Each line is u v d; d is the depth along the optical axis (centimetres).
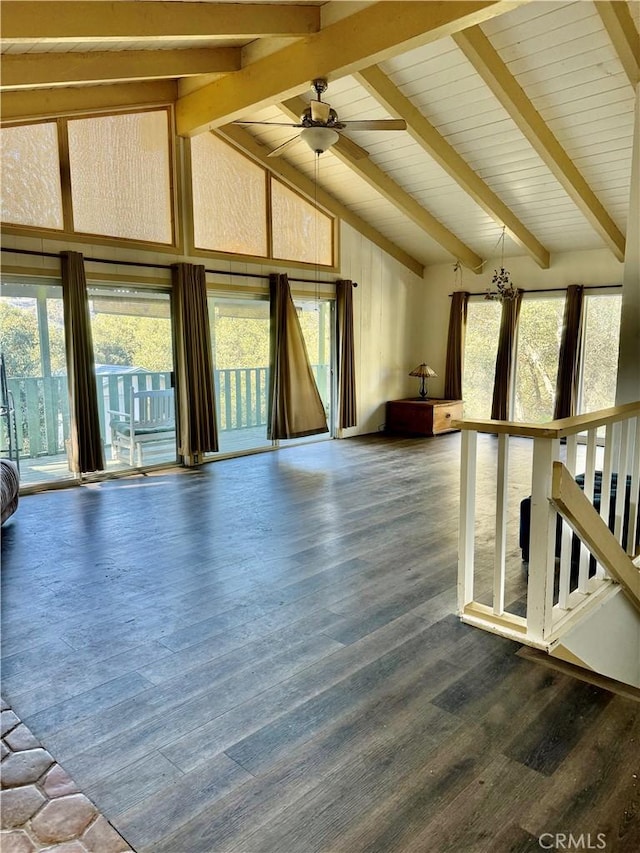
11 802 173
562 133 531
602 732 200
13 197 484
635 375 389
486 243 796
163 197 586
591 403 773
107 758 191
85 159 525
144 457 612
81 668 244
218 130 619
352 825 163
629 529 311
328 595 313
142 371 599
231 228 648
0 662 249
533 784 177
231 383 683
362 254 811
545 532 243
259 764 188
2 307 501
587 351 770
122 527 429
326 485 550
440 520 443
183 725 207
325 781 180
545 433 230
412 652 253
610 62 437
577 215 677
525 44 435
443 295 899
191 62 482
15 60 405
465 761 187
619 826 162
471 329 884
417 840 158
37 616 291
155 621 285
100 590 320
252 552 377
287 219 706
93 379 535
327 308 785
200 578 336
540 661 245
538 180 618
